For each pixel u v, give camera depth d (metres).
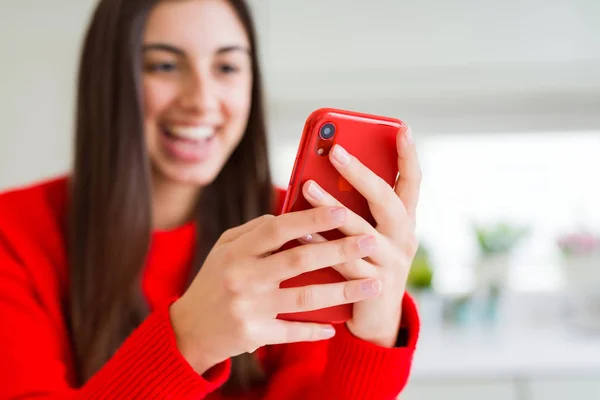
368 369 0.62
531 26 2.00
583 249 2.15
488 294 2.13
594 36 1.99
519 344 1.95
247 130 0.96
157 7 0.80
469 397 1.78
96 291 0.82
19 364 0.68
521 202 2.32
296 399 0.82
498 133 2.27
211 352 0.54
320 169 0.54
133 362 0.55
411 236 0.57
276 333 0.53
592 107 2.21
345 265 0.54
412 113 2.21
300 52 2.01
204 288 0.53
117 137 0.82
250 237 0.51
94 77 0.84
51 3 1.99
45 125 2.04
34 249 0.80
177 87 0.82
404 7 2.00
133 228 0.83
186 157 0.85
